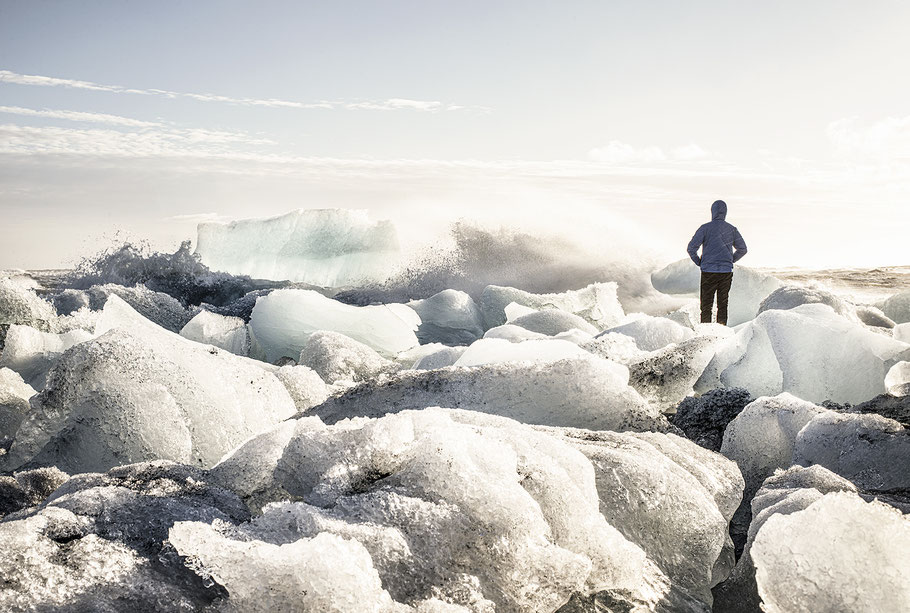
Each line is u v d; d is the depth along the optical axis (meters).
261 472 2.09
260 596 1.38
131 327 3.21
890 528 1.65
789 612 1.66
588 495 2.02
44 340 5.64
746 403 3.57
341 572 1.38
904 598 1.58
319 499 1.79
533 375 2.98
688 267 12.85
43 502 1.99
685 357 4.08
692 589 2.05
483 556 1.67
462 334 8.54
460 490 1.75
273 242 16.12
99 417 2.97
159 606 1.42
